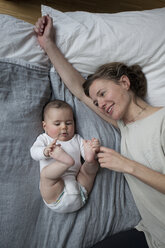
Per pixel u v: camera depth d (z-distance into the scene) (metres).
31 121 1.04
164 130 0.92
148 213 0.98
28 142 1.01
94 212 1.00
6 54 1.04
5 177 0.94
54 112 1.02
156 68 1.15
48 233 0.95
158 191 0.90
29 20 1.46
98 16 1.18
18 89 1.03
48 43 1.11
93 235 0.98
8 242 0.88
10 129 0.98
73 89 1.15
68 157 0.86
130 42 1.13
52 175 0.87
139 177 0.86
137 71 1.13
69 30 1.13
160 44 1.13
